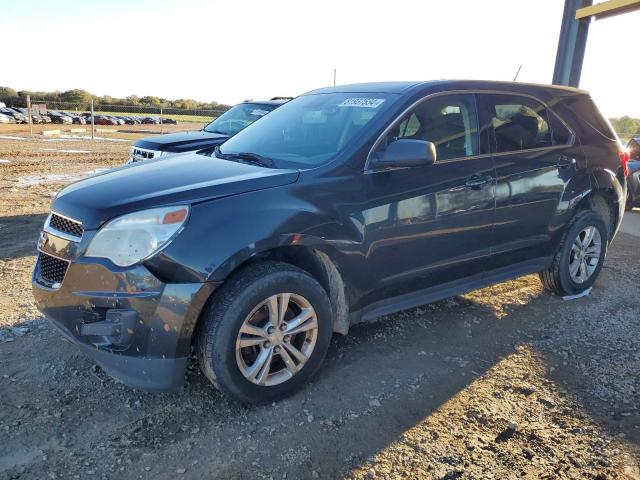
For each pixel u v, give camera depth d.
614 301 4.88
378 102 3.74
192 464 2.61
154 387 2.83
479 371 3.54
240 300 2.85
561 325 4.30
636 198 9.41
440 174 3.69
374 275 3.47
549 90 4.65
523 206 4.23
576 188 4.61
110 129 34.47
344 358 3.67
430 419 3.00
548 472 2.58
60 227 3.02
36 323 4.04
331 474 2.56
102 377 3.33
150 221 2.75
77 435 2.79
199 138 8.20
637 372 3.56
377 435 2.85
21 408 2.99
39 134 27.12
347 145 3.42
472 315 4.46
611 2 7.66
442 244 3.77
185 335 2.78
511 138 4.21
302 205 3.09
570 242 4.70
